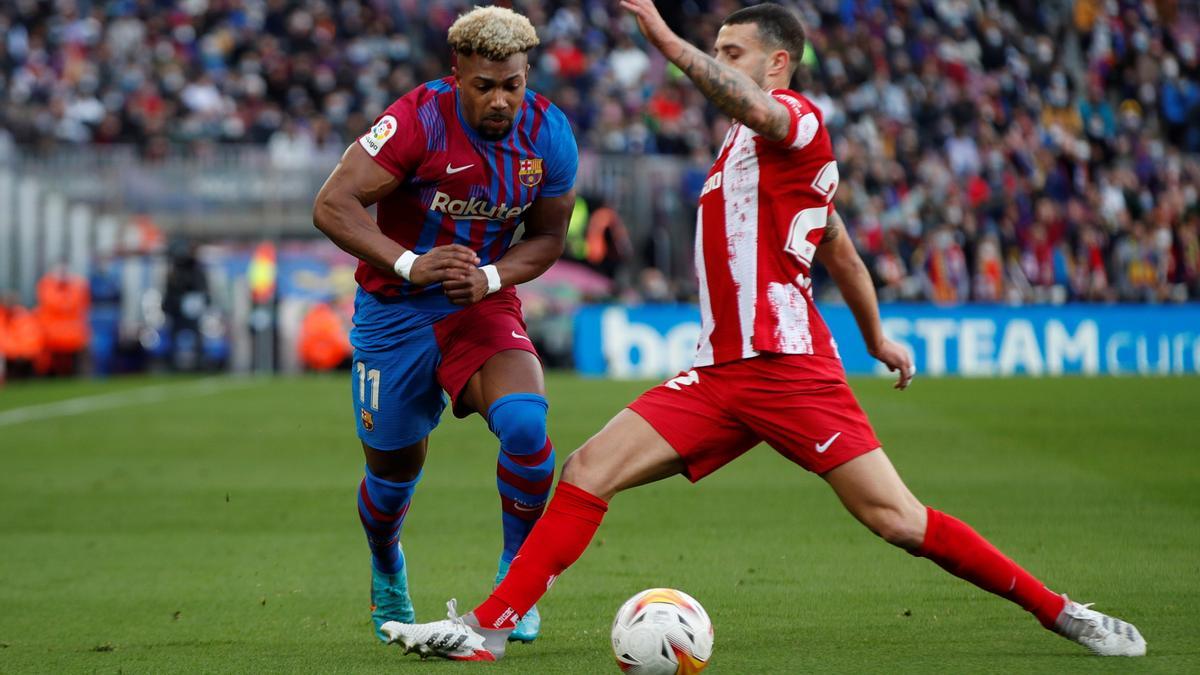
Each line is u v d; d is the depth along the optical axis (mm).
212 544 25688
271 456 39031
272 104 86312
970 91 93562
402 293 16484
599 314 71250
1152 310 73062
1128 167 91062
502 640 15094
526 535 16547
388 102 86000
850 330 70312
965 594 19703
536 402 15844
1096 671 14430
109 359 73562
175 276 74062
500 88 15391
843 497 14586
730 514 28188
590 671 14773
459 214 16406
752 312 14547
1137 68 98375
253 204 79000
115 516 29016
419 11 94562
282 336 74625
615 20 93375
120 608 19828
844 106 87312
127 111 82375
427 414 17078
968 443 39625
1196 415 46750
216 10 92000
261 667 15531
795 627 17438
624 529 26422
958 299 77688
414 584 21484
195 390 62219
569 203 16844
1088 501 29250
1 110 82875
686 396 14852
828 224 15625
